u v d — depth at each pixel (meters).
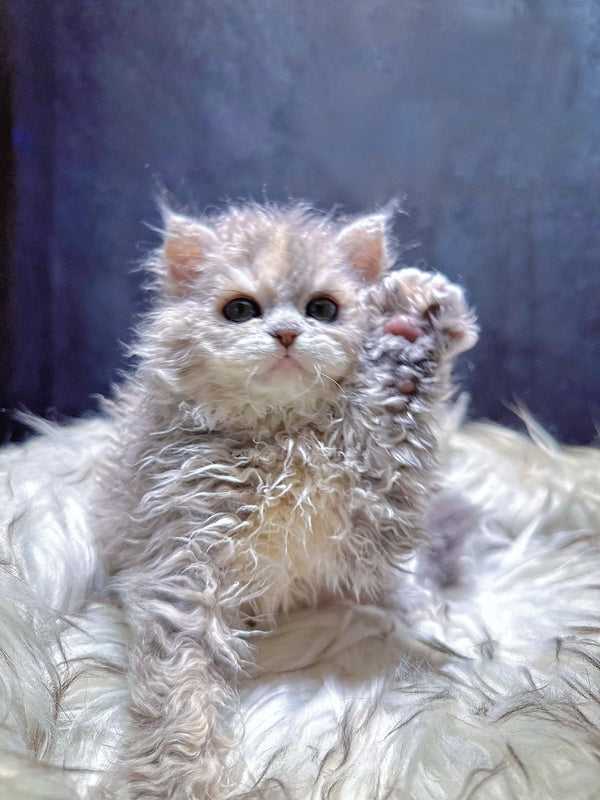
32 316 0.47
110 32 0.46
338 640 0.25
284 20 0.47
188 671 0.21
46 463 0.36
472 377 0.50
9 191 0.45
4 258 0.45
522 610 0.27
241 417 0.25
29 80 0.45
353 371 0.25
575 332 0.50
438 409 0.26
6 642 0.22
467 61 0.47
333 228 0.30
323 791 0.19
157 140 0.48
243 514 0.24
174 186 0.48
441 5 0.47
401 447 0.24
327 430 0.24
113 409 0.31
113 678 0.23
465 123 0.48
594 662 0.23
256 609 0.25
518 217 0.49
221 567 0.23
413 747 0.20
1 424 0.47
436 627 0.26
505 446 0.41
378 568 0.25
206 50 0.47
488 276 0.49
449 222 0.49
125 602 0.25
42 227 0.47
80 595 0.27
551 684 0.22
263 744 0.21
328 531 0.24
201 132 0.48
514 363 0.50
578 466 0.38
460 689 0.22
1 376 0.47
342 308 0.25
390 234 0.36
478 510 0.33
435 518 0.31
